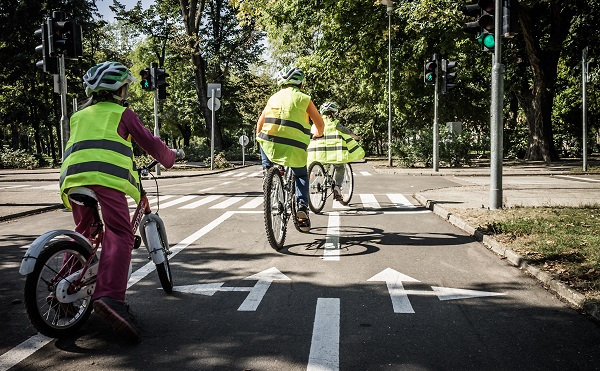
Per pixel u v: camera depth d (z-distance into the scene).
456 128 25.89
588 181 16.38
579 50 25.08
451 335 3.93
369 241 7.46
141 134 4.16
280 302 4.75
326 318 4.31
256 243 7.41
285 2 27.80
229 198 13.30
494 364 3.41
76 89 44.06
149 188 16.61
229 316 4.38
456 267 5.99
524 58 29.19
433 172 21.70
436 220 9.27
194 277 5.65
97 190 3.92
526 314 4.40
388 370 3.32
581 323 4.18
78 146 3.99
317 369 3.33
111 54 50.91
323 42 29.09
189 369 3.35
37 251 3.72
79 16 41.50
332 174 10.41
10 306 4.72
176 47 39.44
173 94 56.16
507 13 9.30
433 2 24.28
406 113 33.19
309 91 38.78
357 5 27.05
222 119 51.28
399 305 4.65
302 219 7.48
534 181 16.52
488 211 9.36
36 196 14.01
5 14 39.28
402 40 28.53
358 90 41.22
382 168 26.03
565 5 23.52
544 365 3.40
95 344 3.79
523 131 37.91
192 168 30.03
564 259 5.77
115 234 3.94
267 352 3.61
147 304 4.72
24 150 35.62
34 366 3.41
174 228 8.70
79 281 3.91
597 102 39.78
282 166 7.27
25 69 40.34
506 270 5.84
